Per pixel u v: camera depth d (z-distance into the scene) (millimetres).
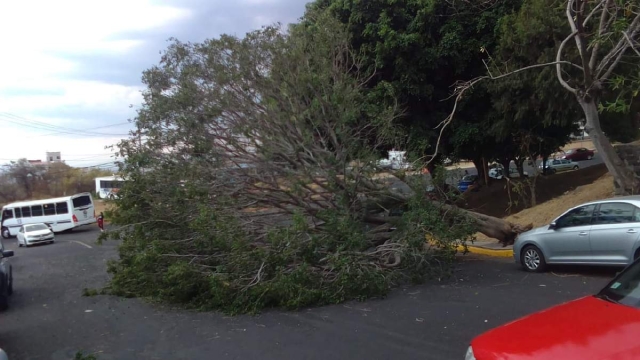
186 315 9438
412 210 11750
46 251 28672
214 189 11430
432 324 7570
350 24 17016
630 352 3141
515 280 10555
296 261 10102
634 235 9586
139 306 10516
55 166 75188
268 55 12195
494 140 20047
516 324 3998
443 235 11109
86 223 44719
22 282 16359
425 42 17516
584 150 46781
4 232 43875
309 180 11625
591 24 12562
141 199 11398
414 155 12711
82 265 20406
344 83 12766
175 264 10062
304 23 14195
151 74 12109
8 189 72125
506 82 15555
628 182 10945
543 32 14078
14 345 8172
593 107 10492
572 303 4258
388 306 8977
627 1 9969
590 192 15977
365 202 12594
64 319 9844
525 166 45188
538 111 16188
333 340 7141
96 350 7496
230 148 11930
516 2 16812
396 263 10867
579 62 13516
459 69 17688
